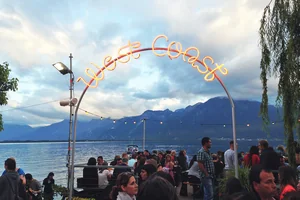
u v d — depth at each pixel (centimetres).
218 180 704
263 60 618
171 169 904
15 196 515
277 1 608
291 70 566
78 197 777
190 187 927
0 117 872
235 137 684
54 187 933
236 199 204
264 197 296
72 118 870
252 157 725
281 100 582
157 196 188
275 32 606
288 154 582
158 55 769
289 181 335
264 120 612
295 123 565
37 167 4366
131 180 359
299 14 571
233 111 706
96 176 816
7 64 846
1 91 834
